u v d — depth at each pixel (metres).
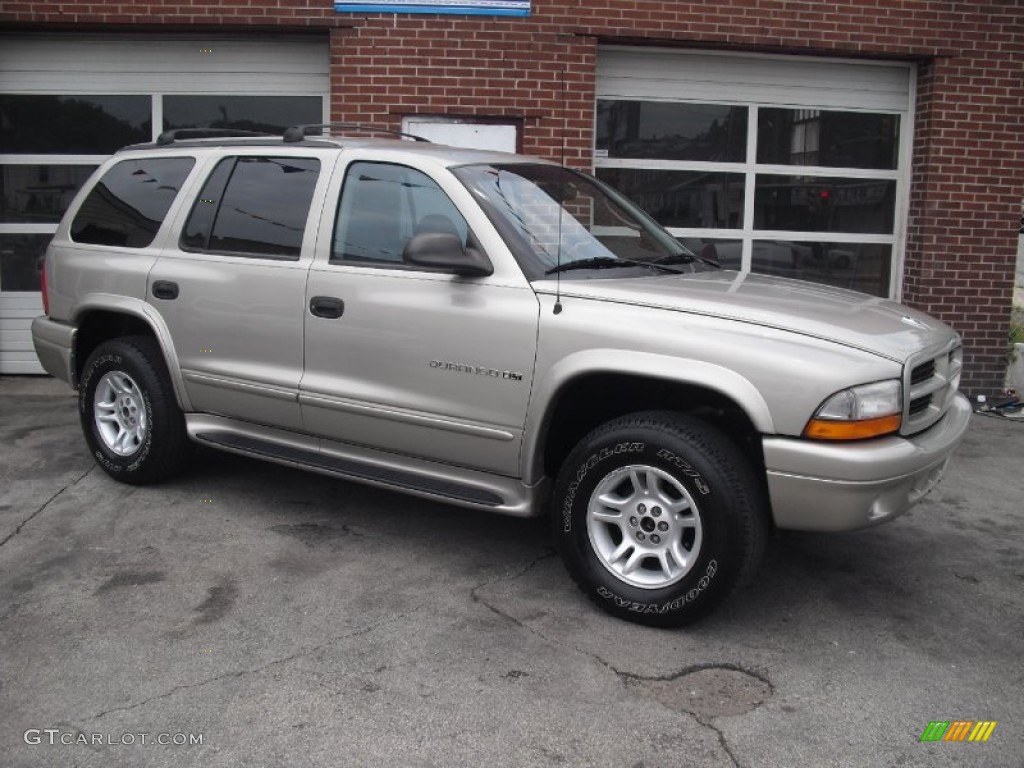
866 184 8.67
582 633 3.73
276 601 3.95
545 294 3.90
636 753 2.94
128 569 4.25
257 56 8.12
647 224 4.96
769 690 3.34
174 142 5.40
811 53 8.25
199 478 5.55
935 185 8.41
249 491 5.34
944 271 8.52
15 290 8.46
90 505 5.06
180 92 8.18
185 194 5.07
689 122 8.37
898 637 3.78
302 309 4.49
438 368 4.12
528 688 3.30
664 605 3.67
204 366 4.88
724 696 3.29
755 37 8.04
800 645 3.69
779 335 3.56
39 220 8.38
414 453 4.32
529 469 3.97
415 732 3.03
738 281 4.32
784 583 4.29
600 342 3.74
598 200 4.80
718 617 3.91
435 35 7.80
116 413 5.38
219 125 8.24
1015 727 3.14
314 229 4.53
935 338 3.97
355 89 7.85
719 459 3.54
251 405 4.77
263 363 4.68
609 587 3.79
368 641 3.62
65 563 4.30
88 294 5.33
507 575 4.27
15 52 8.11
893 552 4.70
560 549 3.94
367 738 2.99
